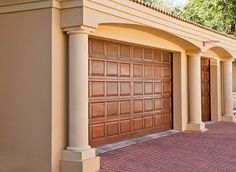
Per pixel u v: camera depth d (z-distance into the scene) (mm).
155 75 11727
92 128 8922
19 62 7141
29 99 7008
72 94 6941
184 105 12672
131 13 8453
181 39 11328
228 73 16047
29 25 7035
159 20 9758
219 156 8641
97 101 9086
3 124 7297
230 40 15141
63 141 7000
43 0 6855
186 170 7262
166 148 9453
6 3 7230
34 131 6934
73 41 6953
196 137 11320
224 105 16203
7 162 7230
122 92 10078
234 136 11609
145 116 11188
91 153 7008
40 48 6906
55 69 6852
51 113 6750
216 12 22031
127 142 9969
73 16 6867
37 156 6883
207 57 15016
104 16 7500
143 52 11078
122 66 10078
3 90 7316
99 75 9148
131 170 7145
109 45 9531
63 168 6828
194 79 12703
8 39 7281
